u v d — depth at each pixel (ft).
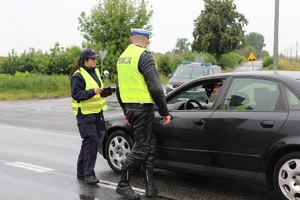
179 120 17.81
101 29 112.78
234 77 17.33
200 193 17.61
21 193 17.84
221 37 227.61
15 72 108.06
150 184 17.11
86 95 18.30
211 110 17.24
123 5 111.96
